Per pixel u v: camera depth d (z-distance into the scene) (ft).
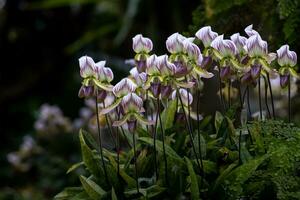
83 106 25.16
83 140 6.79
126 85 6.51
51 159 17.06
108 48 22.48
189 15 16.07
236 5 8.85
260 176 6.41
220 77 6.48
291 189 6.42
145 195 6.50
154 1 16.44
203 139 6.81
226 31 8.72
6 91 25.00
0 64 25.09
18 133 23.90
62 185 16.52
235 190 6.34
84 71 6.52
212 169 6.63
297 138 6.37
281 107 13.44
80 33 24.16
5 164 19.79
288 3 7.92
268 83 6.97
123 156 7.24
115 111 7.38
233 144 6.78
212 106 10.09
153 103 7.45
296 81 8.70
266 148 6.55
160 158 6.81
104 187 6.75
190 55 6.39
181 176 6.61
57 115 17.84
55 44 24.77
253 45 6.41
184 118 7.02
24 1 24.11
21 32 24.79
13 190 17.20
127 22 16.20
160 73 6.34
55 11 23.82
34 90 25.55
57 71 25.38
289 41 8.22
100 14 22.22
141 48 6.70
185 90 7.18
